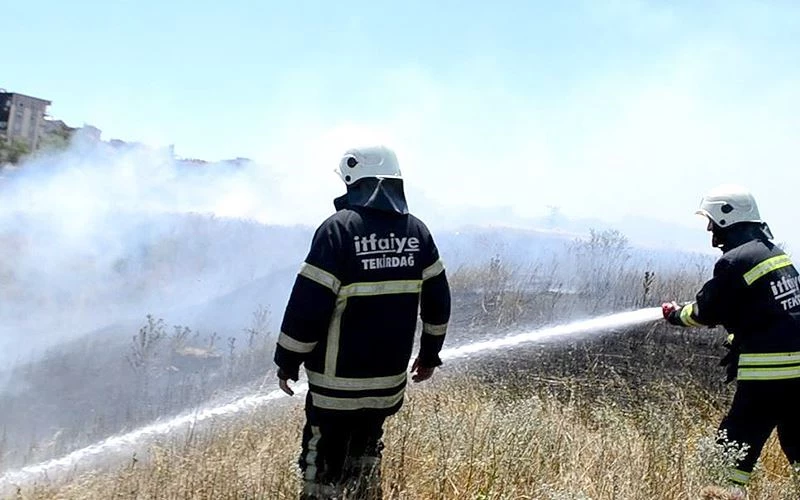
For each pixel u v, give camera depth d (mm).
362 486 3615
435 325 3789
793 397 4320
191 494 3449
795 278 4414
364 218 3535
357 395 3541
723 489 3783
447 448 3963
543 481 3848
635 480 3953
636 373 6637
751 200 4555
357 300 3471
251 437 4395
